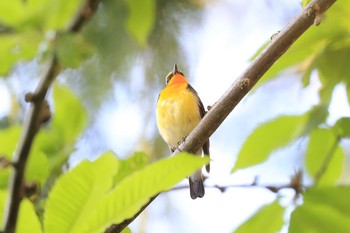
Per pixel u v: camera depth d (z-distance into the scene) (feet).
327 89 16.62
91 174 8.36
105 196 8.30
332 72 16.66
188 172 8.00
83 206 8.40
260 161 16.17
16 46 8.66
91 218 8.40
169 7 30.35
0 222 8.64
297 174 15.75
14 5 8.75
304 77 16.84
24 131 8.20
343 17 16.03
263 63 14.07
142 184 8.12
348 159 20.90
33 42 8.66
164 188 8.08
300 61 16.63
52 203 8.41
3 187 11.77
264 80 16.55
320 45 16.55
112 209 8.33
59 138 12.57
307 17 13.97
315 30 16.19
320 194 14.98
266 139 16.15
